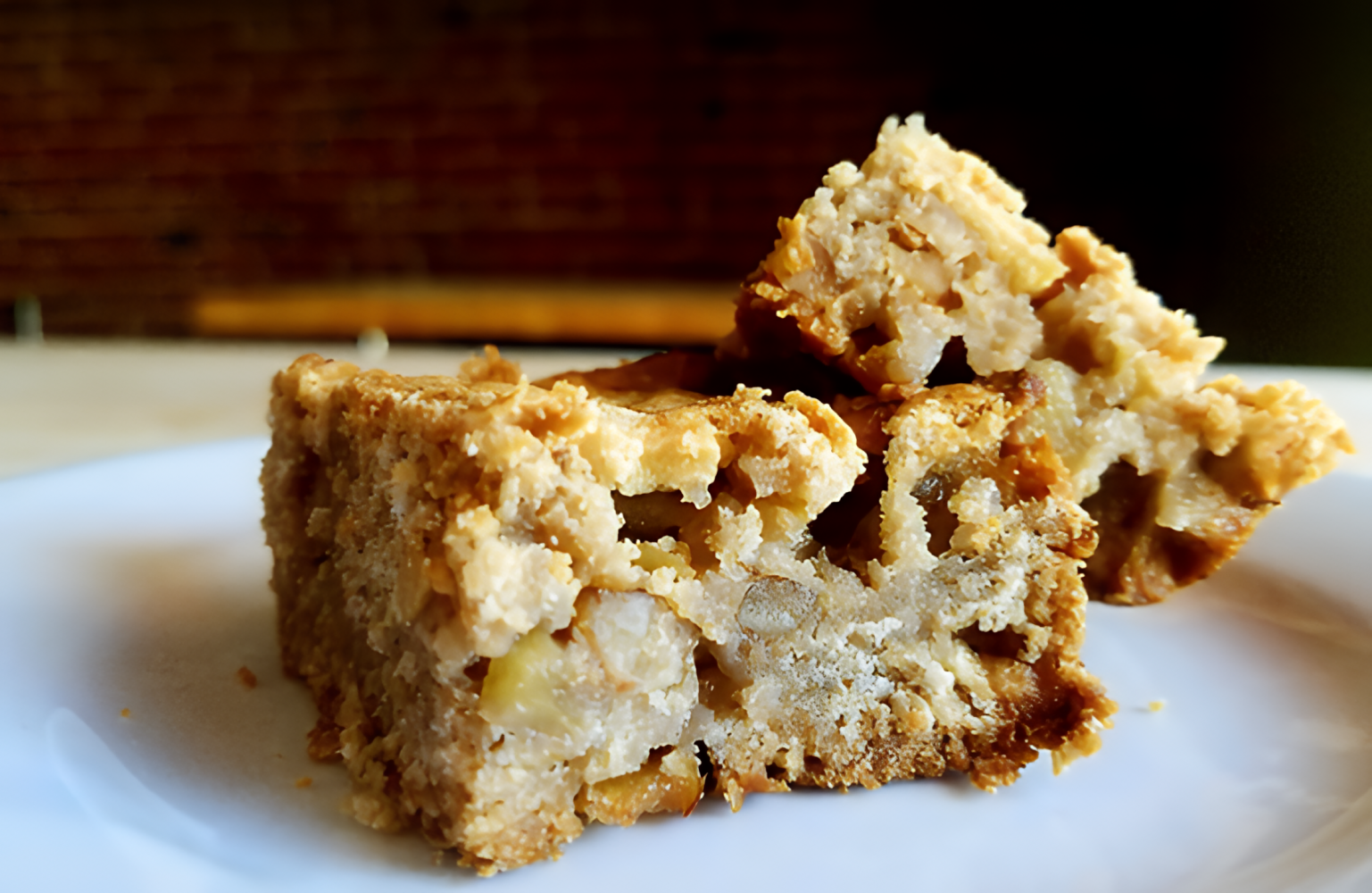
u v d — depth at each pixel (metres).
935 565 0.16
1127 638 0.18
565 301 0.57
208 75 0.61
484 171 0.61
